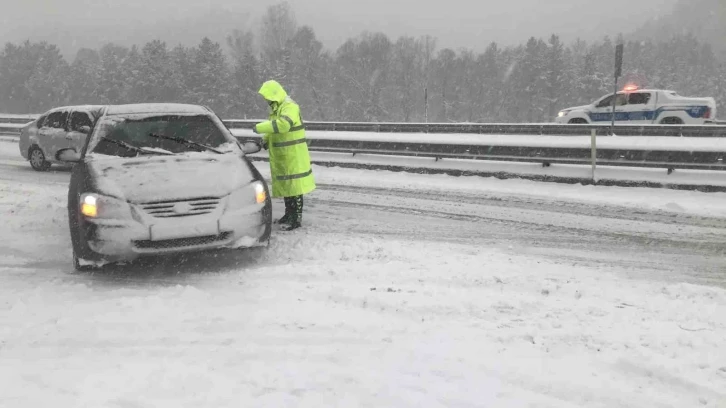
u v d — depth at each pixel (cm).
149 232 566
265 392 340
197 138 705
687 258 662
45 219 865
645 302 499
